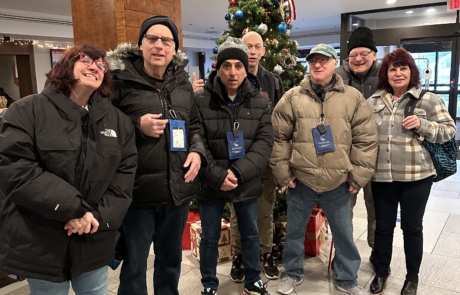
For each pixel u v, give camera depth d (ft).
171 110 5.71
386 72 7.21
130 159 4.94
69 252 4.45
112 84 5.40
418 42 24.45
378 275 7.74
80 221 4.28
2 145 4.06
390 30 25.27
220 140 6.75
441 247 9.86
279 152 7.30
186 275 8.72
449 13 23.24
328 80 6.98
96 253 4.63
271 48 10.32
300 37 39.17
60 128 4.33
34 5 21.50
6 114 4.24
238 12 10.27
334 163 6.87
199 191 6.92
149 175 5.52
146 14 8.11
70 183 4.33
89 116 4.55
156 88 5.65
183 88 6.03
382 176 7.13
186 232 10.11
